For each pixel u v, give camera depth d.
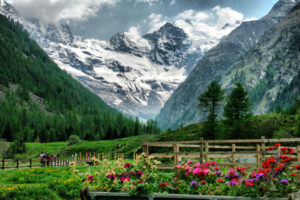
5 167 36.47
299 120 56.88
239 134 60.41
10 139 145.62
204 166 14.97
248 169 20.84
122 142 84.19
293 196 10.76
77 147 89.12
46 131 156.75
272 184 11.84
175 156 20.34
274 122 59.97
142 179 13.16
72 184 18.38
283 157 12.70
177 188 12.55
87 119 191.12
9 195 15.95
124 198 12.54
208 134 63.75
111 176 13.38
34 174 24.83
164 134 75.62
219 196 11.52
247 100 65.25
